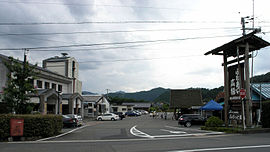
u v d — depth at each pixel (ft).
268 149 32.27
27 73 57.47
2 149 36.52
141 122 128.36
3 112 55.47
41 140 48.75
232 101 62.64
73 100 134.72
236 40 59.36
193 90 176.35
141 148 35.78
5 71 87.40
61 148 36.96
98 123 118.83
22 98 56.18
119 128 82.28
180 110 180.34
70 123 86.84
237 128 57.82
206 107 93.66
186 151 32.30
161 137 51.75
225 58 66.49
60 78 134.51
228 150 32.09
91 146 38.91
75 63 170.81
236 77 61.26
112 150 34.47
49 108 116.78
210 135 53.93
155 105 375.04
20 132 49.47
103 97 221.87
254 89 84.99
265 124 60.54
